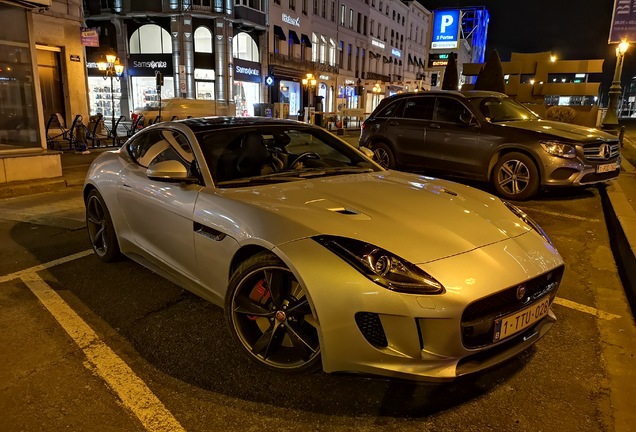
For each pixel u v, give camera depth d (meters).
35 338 3.09
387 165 8.72
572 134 6.83
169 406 2.40
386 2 56.66
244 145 3.65
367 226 2.54
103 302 3.64
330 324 2.29
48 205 7.01
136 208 3.77
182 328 3.23
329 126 31.84
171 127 3.83
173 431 2.22
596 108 21.20
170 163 3.23
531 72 23.62
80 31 20.09
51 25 18.72
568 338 3.12
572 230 5.66
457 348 2.23
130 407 2.39
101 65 24.55
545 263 2.58
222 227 2.86
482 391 2.54
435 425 2.27
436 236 2.52
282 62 37.44
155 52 32.59
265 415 2.34
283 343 2.72
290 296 2.55
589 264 4.56
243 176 3.53
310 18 41.12
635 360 2.87
